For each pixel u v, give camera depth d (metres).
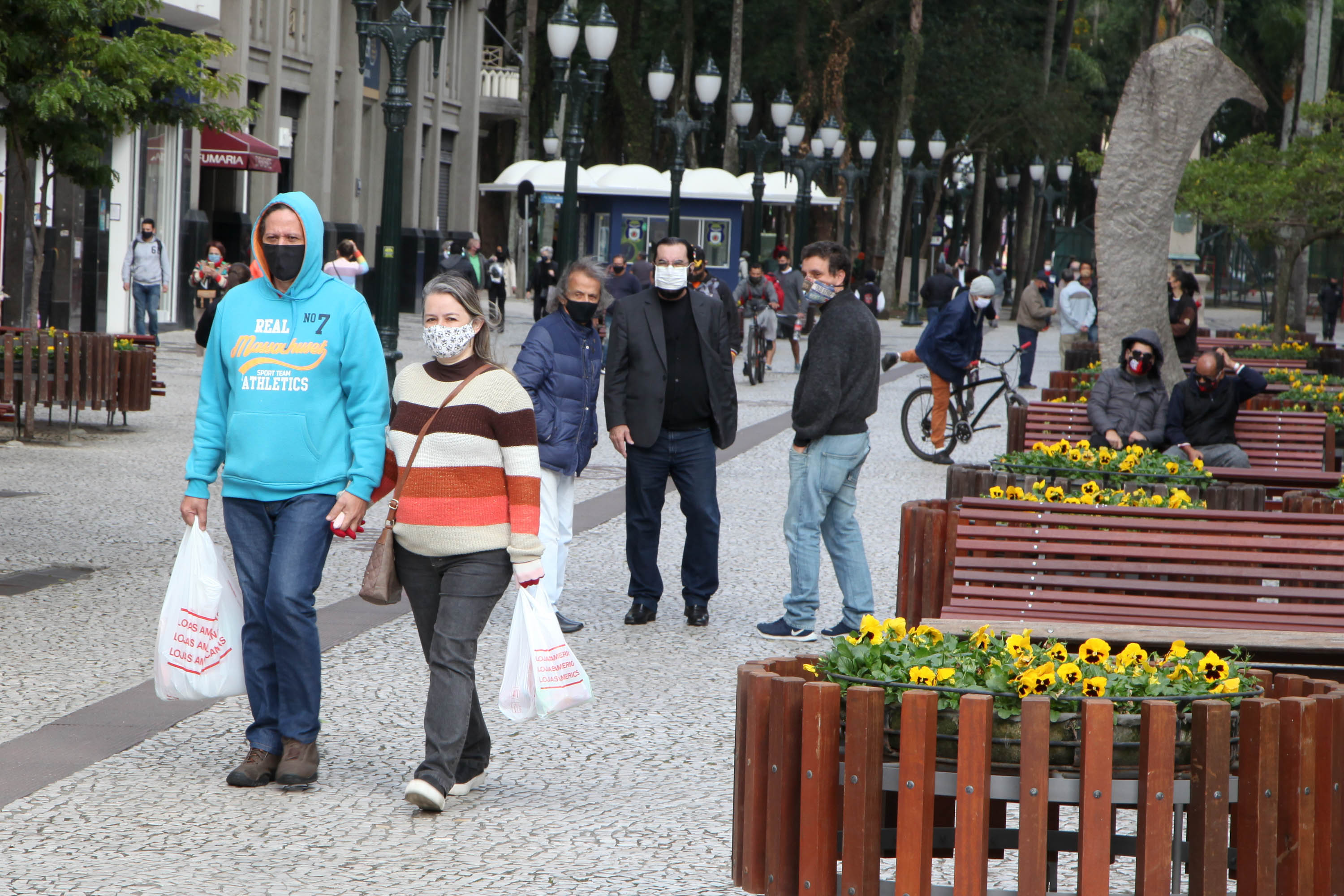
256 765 8.94
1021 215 104.00
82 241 42.12
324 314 8.92
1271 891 5.95
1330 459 20.33
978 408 35.03
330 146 60.25
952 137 90.94
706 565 13.73
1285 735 5.97
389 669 11.62
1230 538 10.59
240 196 55.22
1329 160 33.78
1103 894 5.89
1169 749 5.88
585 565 16.44
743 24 83.56
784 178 64.19
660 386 13.44
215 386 9.16
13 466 21.47
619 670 12.03
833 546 13.59
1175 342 28.61
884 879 7.71
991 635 8.58
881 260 83.75
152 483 20.53
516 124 88.88
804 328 61.25
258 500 8.92
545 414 12.95
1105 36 112.00
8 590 13.84
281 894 7.22
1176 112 23.98
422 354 43.22
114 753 9.43
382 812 8.51
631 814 8.59
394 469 8.99
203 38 25.92
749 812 6.33
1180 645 6.81
